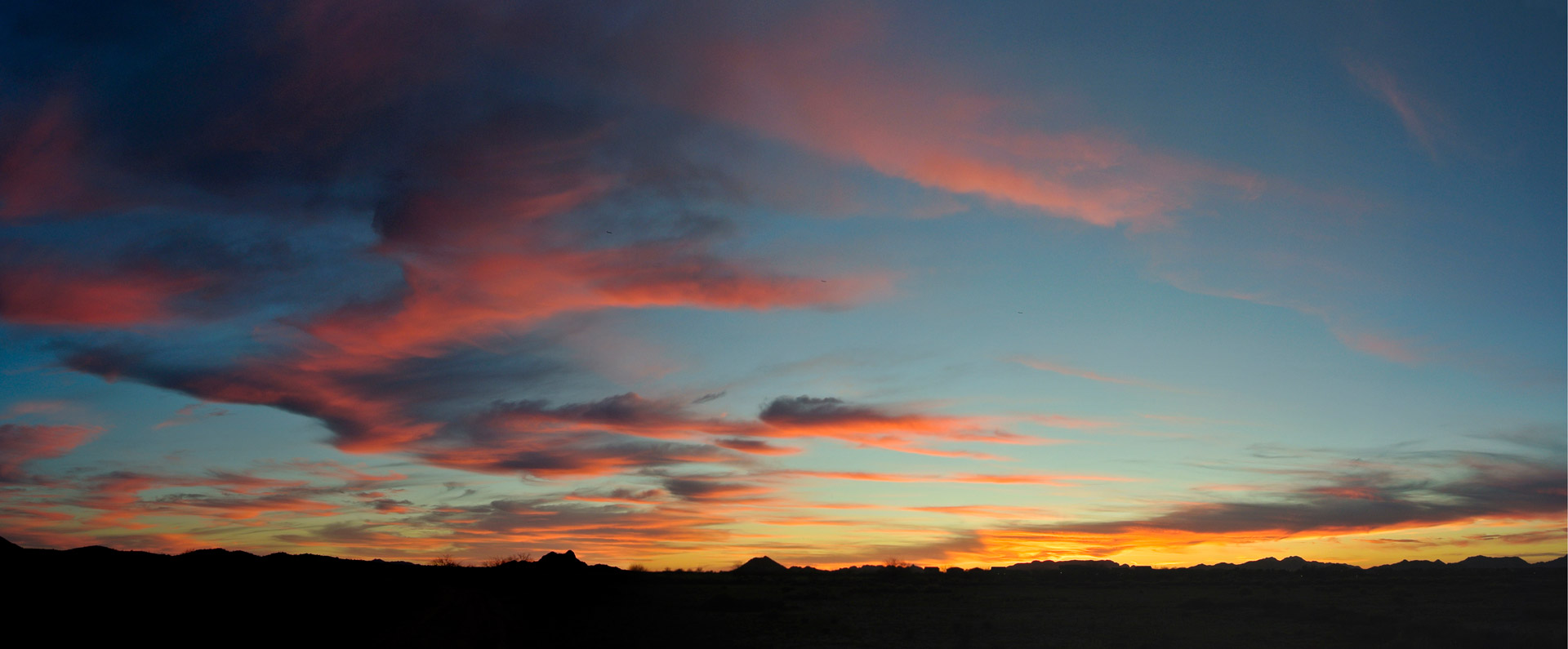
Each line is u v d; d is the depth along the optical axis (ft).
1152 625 151.74
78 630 82.23
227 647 86.48
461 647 97.35
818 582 406.21
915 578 448.24
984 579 432.66
